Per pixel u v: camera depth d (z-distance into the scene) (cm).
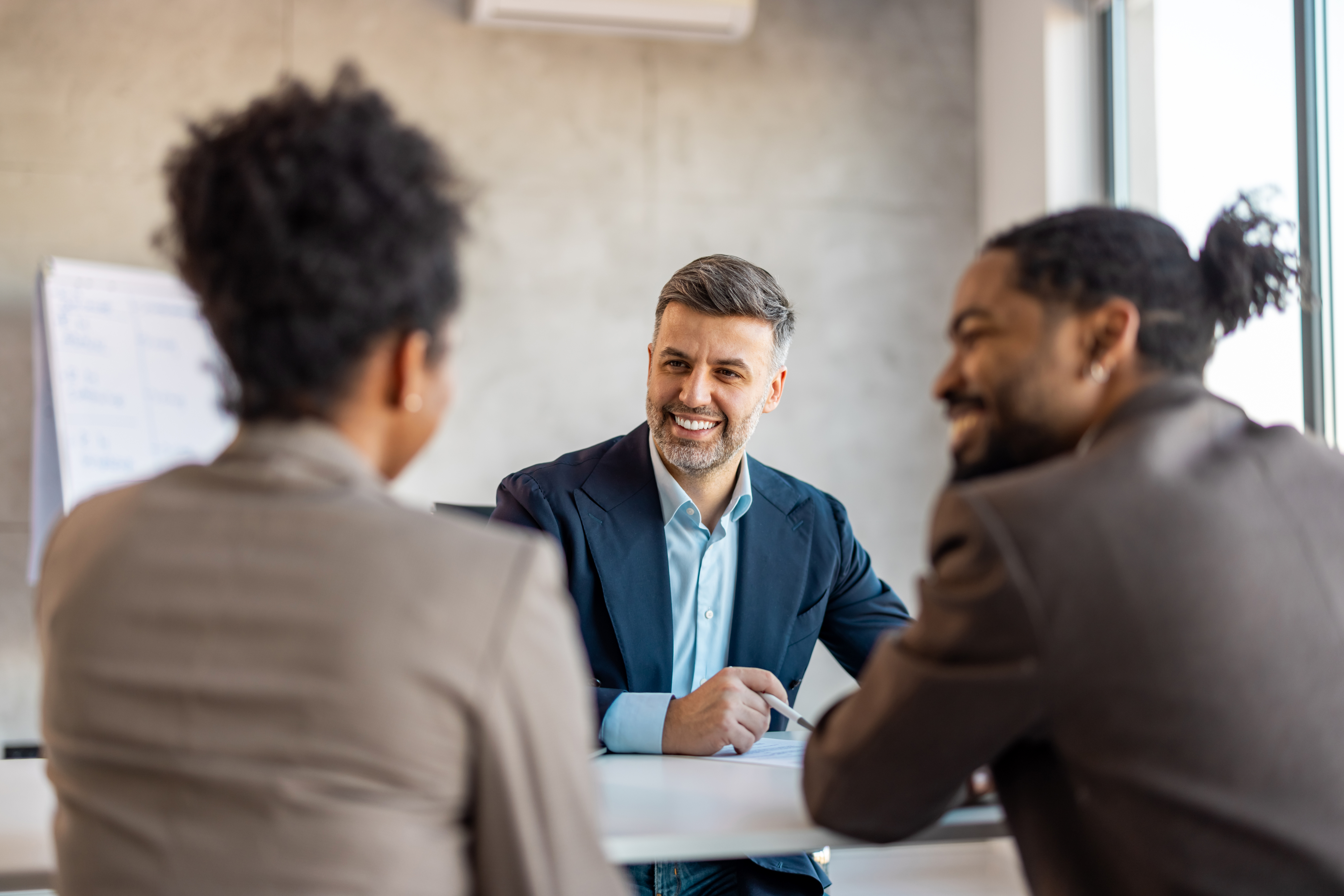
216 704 71
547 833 75
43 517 291
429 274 79
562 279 351
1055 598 85
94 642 74
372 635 71
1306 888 85
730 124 364
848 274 371
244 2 331
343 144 77
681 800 115
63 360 287
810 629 171
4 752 286
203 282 78
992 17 375
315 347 76
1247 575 86
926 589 94
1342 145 249
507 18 336
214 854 70
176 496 78
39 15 318
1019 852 98
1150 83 324
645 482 169
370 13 339
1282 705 85
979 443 101
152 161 323
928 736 92
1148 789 85
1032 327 97
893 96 377
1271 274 102
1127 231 98
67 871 75
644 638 160
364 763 70
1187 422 93
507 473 344
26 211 315
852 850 327
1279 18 266
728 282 163
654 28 342
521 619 74
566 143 353
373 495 77
